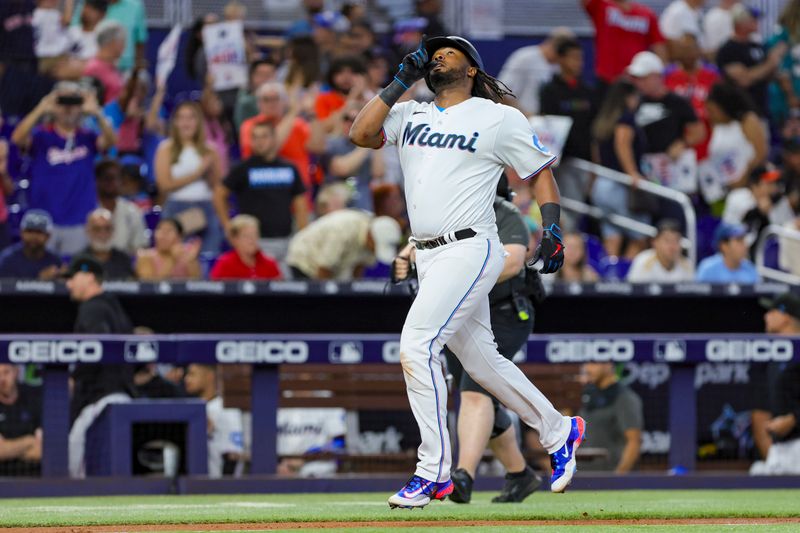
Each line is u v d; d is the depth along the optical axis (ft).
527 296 68.33
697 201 145.38
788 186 143.84
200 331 106.01
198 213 125.49
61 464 88.74
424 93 133.28
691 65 152.15
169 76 137.08
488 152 53.31
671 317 112.27
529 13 158.40
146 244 123.13
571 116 138.51
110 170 120.06
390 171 132.36
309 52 135.33
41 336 87.71
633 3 152.05
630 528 51.98
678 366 96.02
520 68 141.38
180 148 125.29
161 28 145.07
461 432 66.95
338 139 129.80
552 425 56.90
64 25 132.36
